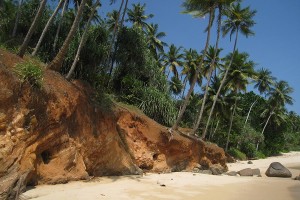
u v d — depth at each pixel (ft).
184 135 88.02
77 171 48.88
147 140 72.18
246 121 203.41
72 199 38.73
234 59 150.30
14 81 39.14
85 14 106.11
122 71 90.12
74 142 48.93
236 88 154.71
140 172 65.21
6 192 33.55
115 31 84.89
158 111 85.92
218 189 59.62
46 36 75.05
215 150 98.02
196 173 80.23
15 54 47.19
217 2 95.14
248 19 129.49
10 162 36.22
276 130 226.17
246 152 180.75
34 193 38.04
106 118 57.77
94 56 68.49
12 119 38.14
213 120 170.50
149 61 93.15
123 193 46.06
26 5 78.28
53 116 44.42
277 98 212.43
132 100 83.97
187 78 165.37
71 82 54.49
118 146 60.59
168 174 72.38
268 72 201.87
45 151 44.62
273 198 55.16
